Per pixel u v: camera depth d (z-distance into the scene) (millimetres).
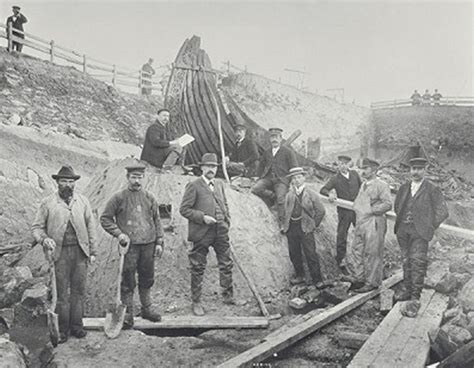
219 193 5742
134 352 4402
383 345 4328
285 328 5047
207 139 8578
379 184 6055
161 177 6812
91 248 4723
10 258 7125
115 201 4902
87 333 4789
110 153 12891
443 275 6051
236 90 14883
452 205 9664
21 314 5035
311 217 6184
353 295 6016
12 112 12148
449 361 3920
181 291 5930
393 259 8328
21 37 12648
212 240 5570
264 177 7320
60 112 13664
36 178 9828
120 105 15773
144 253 5004
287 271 6598
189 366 4211
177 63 8234
